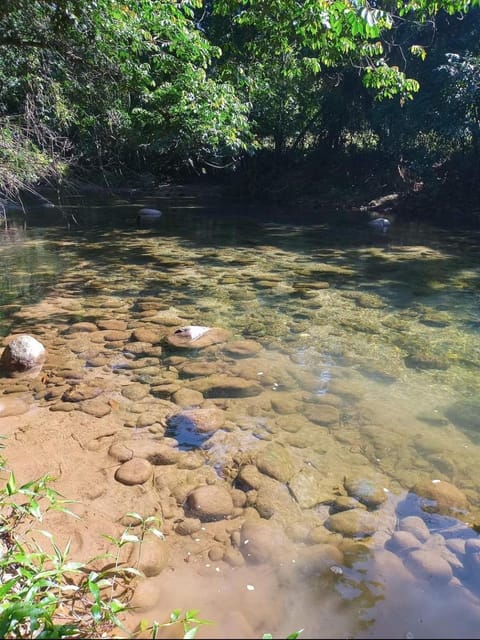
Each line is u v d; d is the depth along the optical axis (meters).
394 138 16.39
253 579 2.18
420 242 11.19
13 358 4.27
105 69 6.54
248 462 3.04
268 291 6.91
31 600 1.88
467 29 14.07
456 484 2.84
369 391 4.01
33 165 6.80
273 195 20.08
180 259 9.16
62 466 3.00
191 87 6.84
